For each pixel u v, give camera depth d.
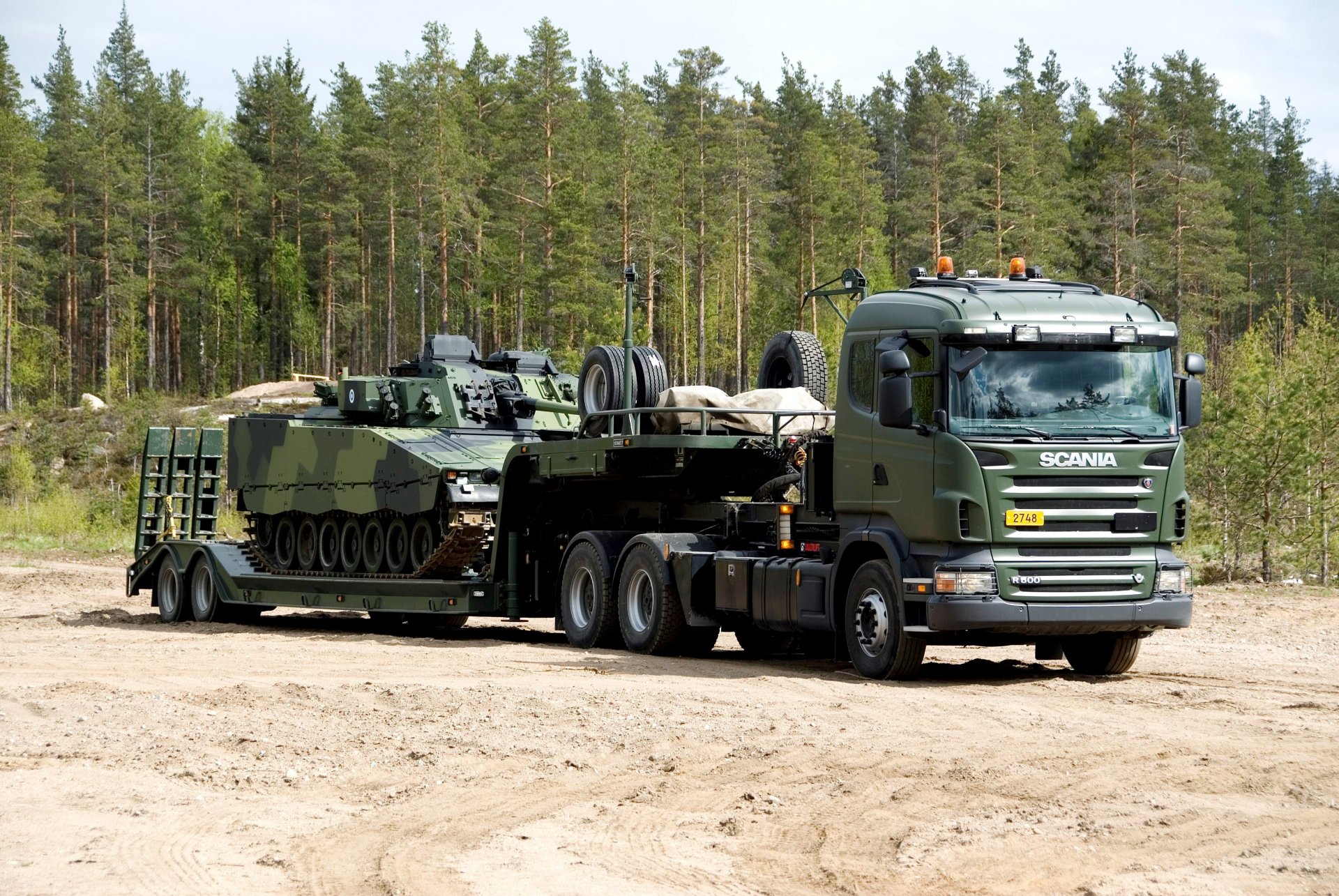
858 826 13.86
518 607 31.75
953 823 13.87
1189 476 47.28
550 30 119.25
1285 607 37.31
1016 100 155.88
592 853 13.04
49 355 157.75
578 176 121.44
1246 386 45.81
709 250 128.38
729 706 20.55
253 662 27.25
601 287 114.25
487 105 151.62
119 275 154.12
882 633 23.38
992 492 21.89
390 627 37.50
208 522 43.12
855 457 23.97
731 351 142.50
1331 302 155.62
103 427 120.25
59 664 27.22
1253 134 179.00
